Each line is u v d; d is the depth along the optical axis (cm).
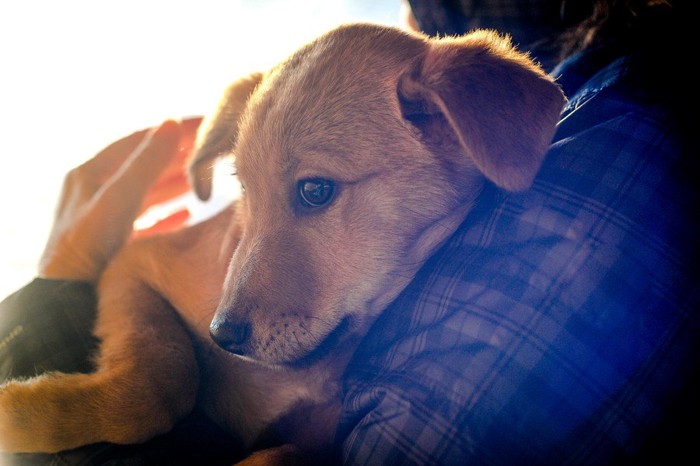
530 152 38
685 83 36
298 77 45
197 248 50
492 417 34
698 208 35
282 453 42
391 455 34
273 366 43
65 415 42
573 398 33
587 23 45
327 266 43
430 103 43
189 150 58
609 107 37
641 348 34
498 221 37
